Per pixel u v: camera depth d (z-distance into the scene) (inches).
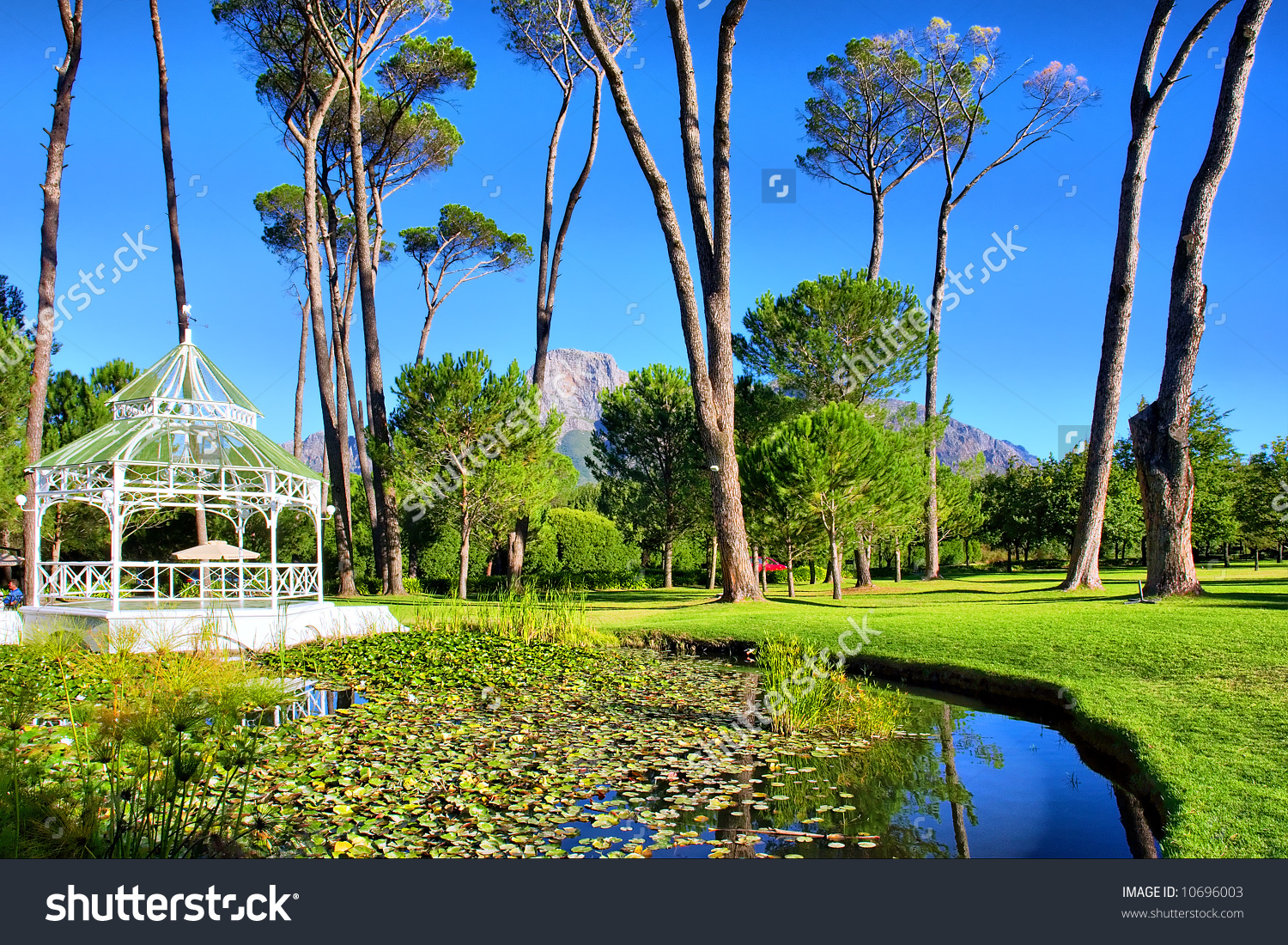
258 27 753.6
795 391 748.6
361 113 824.9
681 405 871.7
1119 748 208.7
